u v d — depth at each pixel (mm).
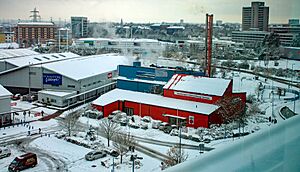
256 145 451
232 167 384
